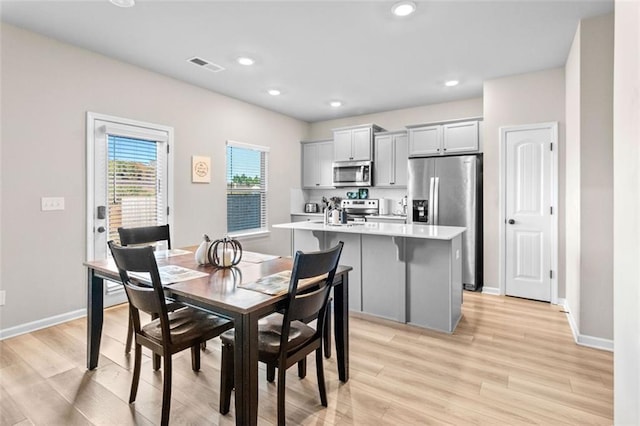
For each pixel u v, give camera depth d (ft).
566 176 11.39
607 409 6.14
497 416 5.96
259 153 17.20
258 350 5.42
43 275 9.72
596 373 7.36
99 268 7.04
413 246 10.12
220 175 14.92
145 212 12.22
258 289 5.58
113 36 9.66
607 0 7.95
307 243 12.55
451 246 9.53
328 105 16.74
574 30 9.36
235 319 4.94
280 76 12.82
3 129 8.93
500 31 9.39
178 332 5.91
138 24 9.00
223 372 5.95
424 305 9.97
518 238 12.64
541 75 12.10
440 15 8.60
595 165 8.69
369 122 18.56
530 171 12.35
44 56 9.61
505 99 12.72
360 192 18.70
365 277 11.02
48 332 9.39
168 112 12.80
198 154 13.94
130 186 11.75
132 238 8.89
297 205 19.71
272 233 17.93
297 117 19.25
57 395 6.51
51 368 7.50
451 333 9.50
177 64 11.66
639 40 3.43
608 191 8.55
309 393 6.65
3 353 8.19
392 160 16.93
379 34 9.55
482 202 14.42
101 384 6.89
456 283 10.09
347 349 7.08
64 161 10.07
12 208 9.12
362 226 11.90
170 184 12.89
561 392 6.67
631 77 3.66
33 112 9.43
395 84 13.69
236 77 12.91
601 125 8.64
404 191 17.67
